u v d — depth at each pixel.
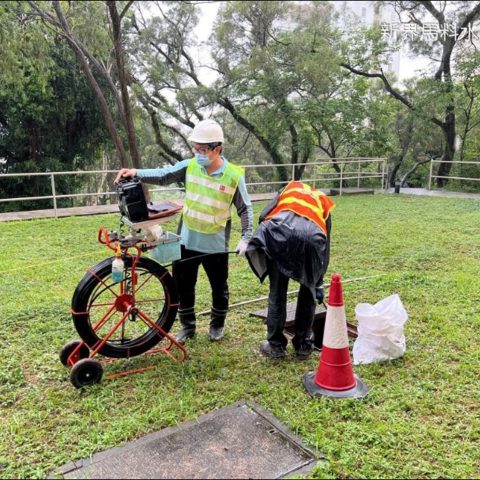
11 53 9.99
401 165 18.83
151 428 2.50
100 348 3.06
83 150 15.30
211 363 3.19
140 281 4.86
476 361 3.19
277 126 14.39
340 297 2.81
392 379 2.98
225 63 14.32
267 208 3.26
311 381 2.93
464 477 2.14
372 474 2.15
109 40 11.33
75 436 2.44
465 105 15.17
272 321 3.22
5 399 2.79
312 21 13.95
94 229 7.59
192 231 3.34
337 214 8.94
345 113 14.52
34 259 5.87
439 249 6.25
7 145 13.88
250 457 2.26
